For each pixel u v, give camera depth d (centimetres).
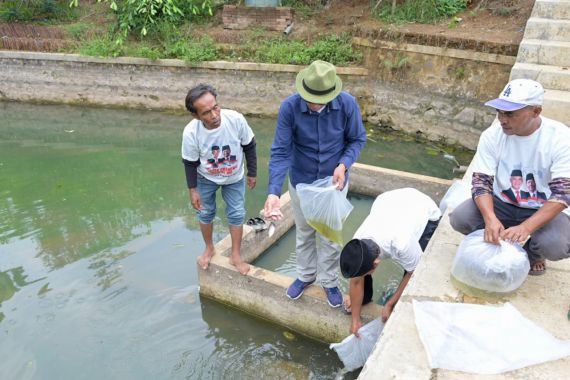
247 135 356
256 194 587
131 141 777
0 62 935
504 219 269
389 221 290
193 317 389
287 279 374
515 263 243
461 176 623
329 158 302
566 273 279
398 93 773
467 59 688
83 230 512
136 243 487
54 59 912
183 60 860
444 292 264
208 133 336
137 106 925
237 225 381
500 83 667
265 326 385
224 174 356
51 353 348
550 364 218
